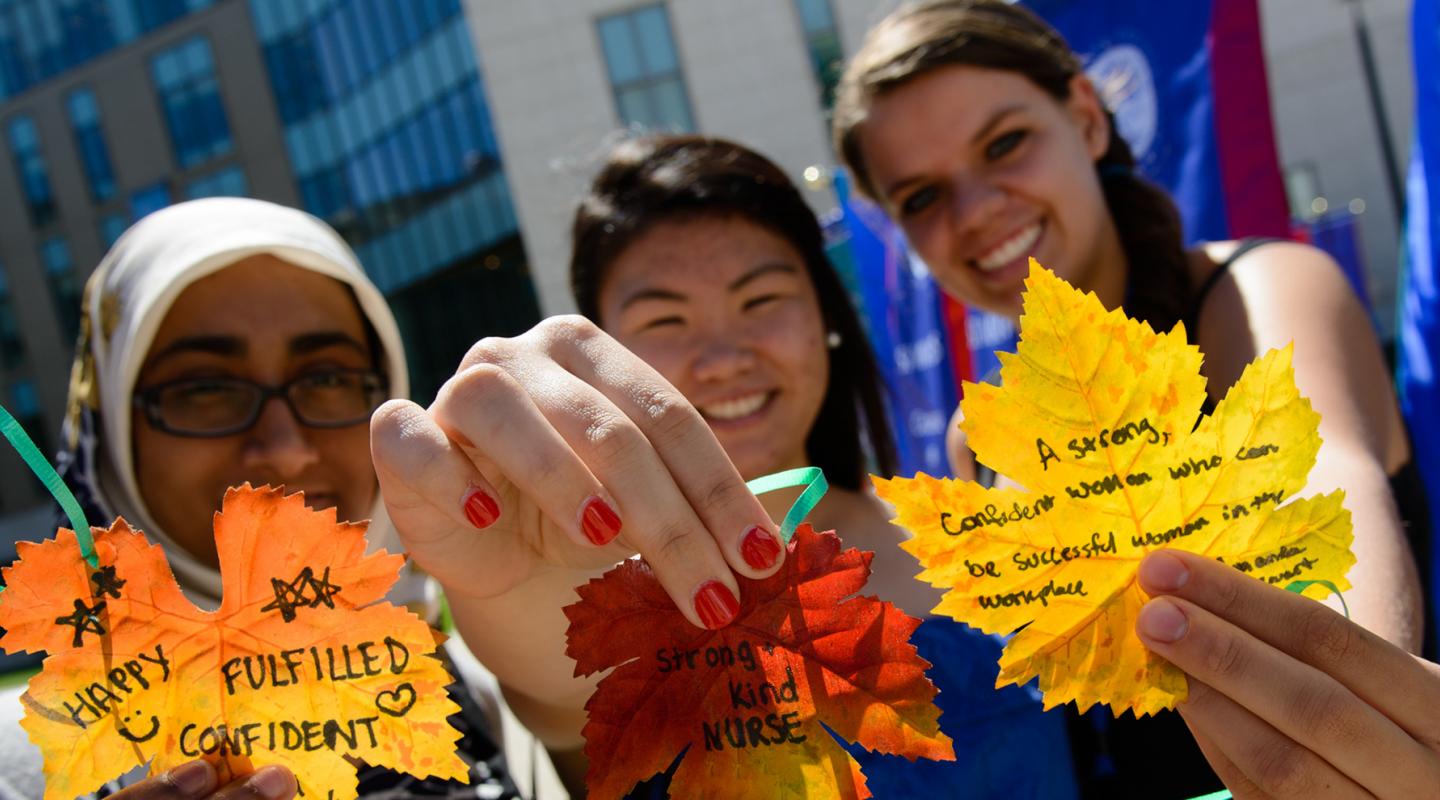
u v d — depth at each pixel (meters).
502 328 17.53
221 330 1.26
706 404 1.38
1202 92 2.12
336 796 0.68
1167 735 1.16
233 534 0.68
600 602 0.71
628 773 0.69
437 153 16.89
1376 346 1.34
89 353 1.34
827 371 1.51
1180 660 0.65
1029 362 0.68
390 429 0.71
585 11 12.77
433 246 17.55
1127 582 0.69
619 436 0.69
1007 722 1.13
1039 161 1.61
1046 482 0.68
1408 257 1.69
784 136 12.76
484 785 1.09
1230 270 1.44
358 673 0.69
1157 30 2.20
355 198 18.38
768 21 12.67
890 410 2.46
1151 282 1.51
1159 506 0.69
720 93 12.77
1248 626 0.66
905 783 1.09
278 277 1.31
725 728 0.70
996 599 0.69
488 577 0.81
